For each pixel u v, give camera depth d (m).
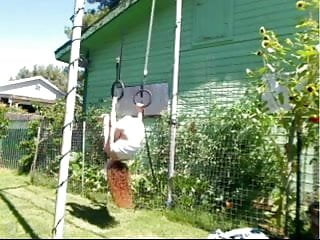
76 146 8.02
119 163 5.06
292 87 4.85
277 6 7.08
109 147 5.01
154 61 9.16
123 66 9.92
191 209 5.70
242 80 7.46
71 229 4.97
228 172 5.72
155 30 9.23
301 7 5.48
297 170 4.77
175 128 6.24
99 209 6.11
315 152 4.84
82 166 7.40
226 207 5.51
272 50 5.36
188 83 8.38
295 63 5.89
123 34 9.39
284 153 5.14
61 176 4.27
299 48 6.15
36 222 5.18
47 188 7.84
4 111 11.43
